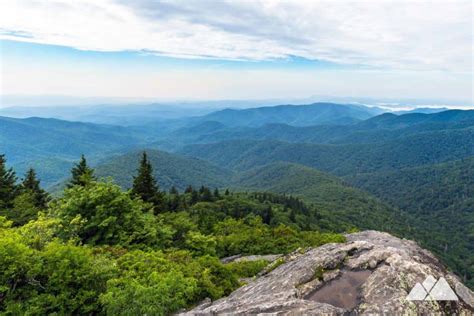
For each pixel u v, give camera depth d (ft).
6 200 100.22
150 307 29.40
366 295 24.40
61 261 32.55
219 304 30.25
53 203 65.31
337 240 60.64
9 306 29.30
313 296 26.32
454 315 22.56
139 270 39.19
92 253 43.47
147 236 60.39
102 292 33.68
